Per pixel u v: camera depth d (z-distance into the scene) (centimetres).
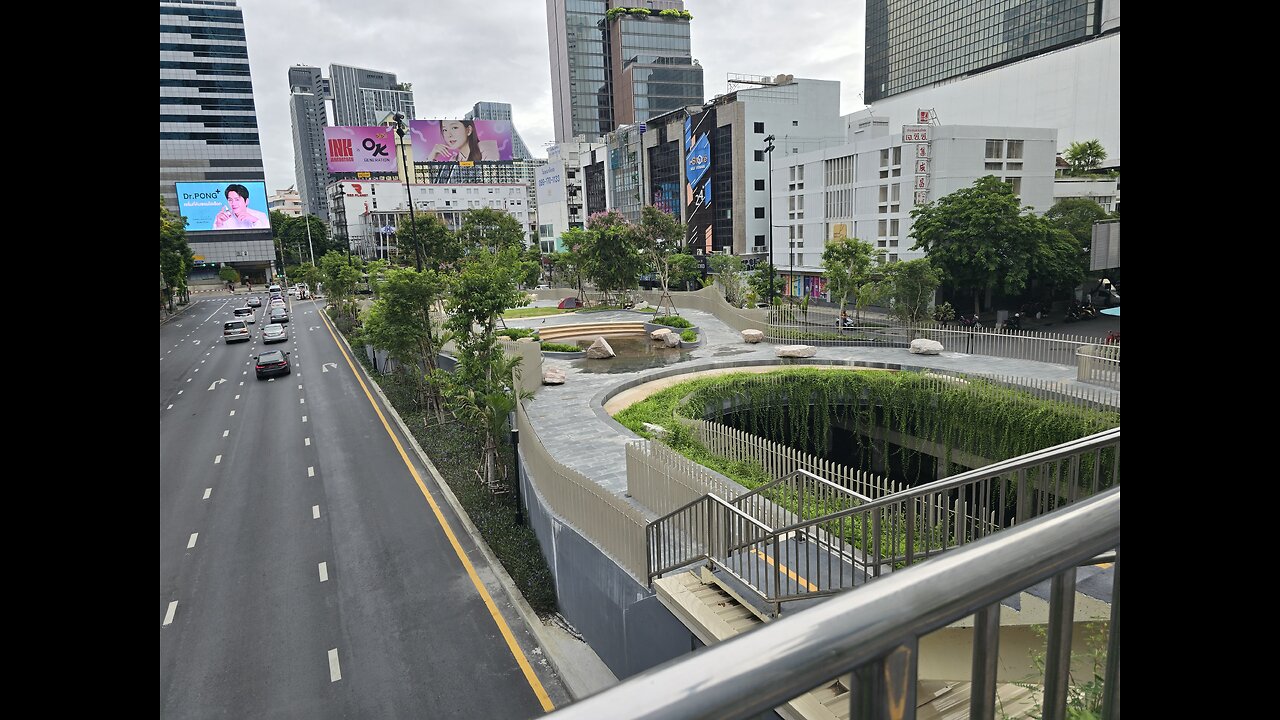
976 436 1566
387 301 2267
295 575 1330
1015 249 3309
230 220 9481
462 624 1155
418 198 10662
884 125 5934
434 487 1738
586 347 2933
